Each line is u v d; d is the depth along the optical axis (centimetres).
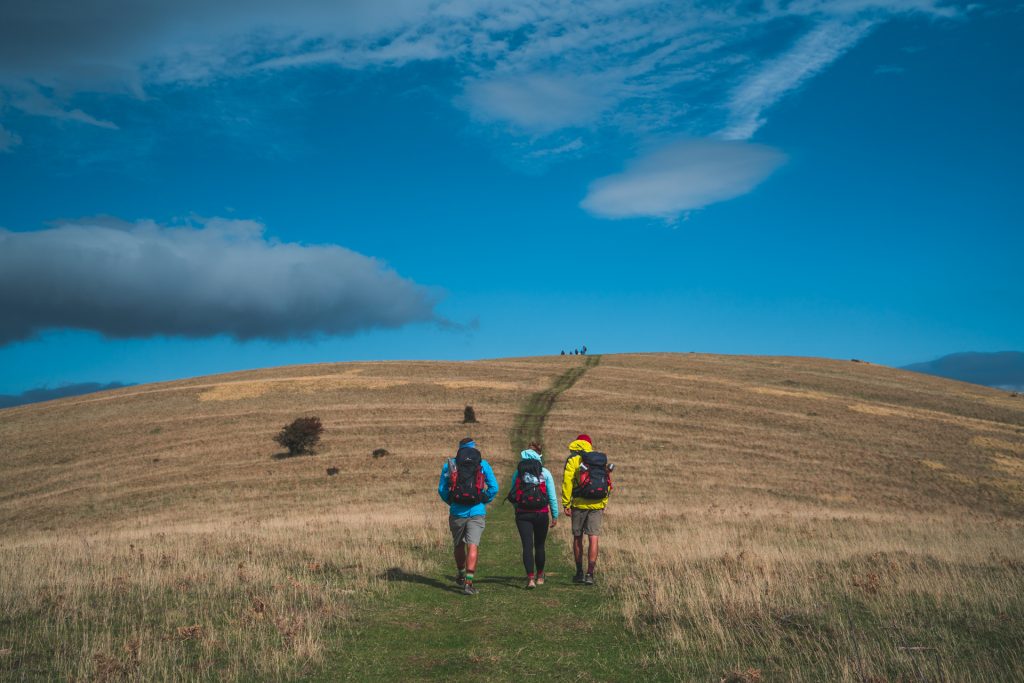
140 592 894
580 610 823
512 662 617
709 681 558
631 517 2244
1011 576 948
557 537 1700
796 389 7381
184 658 629
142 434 5644
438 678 574
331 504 3350
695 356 10006
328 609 794
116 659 596
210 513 3353
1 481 4662
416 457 4641
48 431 5953
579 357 9719
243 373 8306
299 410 6191
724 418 5900
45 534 3070
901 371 9294
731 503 3391
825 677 554
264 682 567
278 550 1326
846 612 768
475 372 7756
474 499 921
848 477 4356
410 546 1426
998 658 597
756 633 691
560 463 4497
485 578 1076
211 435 5491
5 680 568
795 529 1919
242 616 766
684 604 805
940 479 4441
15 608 800
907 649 617
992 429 5925
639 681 564
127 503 3881
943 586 866
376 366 8175
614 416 5900
